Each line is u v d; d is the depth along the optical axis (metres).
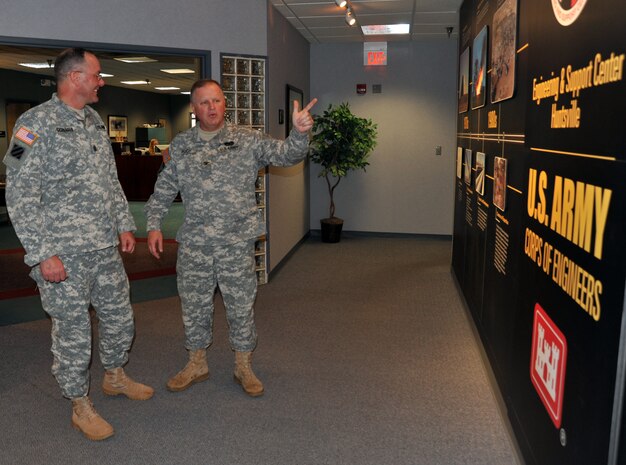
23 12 3.98
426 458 2.27
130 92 14.82
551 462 1.81
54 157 2.25
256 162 2.67
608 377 1.34
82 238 2.32
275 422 2.56
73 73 2.27
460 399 2.79
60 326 2.35
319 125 6.93
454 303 4.45
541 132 2.01
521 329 2.28
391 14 5.53
